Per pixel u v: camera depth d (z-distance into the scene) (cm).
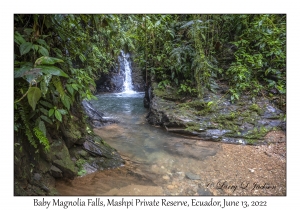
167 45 549
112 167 278
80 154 274
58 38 265
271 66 476
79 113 319
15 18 195
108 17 260
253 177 260
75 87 228
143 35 531
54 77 174
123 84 1138
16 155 187
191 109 464
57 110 211
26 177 195
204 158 316
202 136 397
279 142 356
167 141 388
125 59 1108
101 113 559
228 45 556
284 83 443
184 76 530
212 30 508
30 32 196
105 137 404
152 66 598
